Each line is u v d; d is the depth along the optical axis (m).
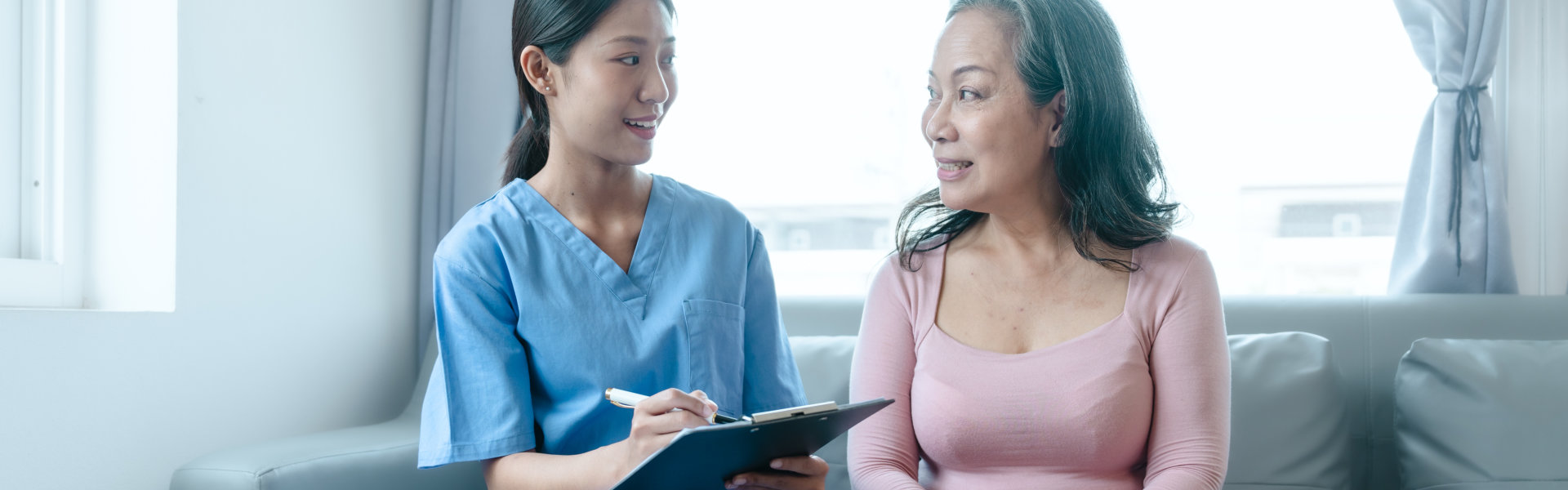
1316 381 1.53
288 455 1.29
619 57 0.93
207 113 1.60
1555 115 1.86
